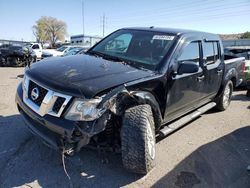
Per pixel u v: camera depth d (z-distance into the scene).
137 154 3.22
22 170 3.47
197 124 5.79
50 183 3.27
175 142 4.73
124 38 4.71
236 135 5.30
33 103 3.28
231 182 3.64
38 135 3.25
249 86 8.77
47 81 3.20
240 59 7.26
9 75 11.59
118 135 3.42
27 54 17.11
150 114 3.44
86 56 4.29
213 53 5.63
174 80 4.02
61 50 24.00
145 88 3.50
